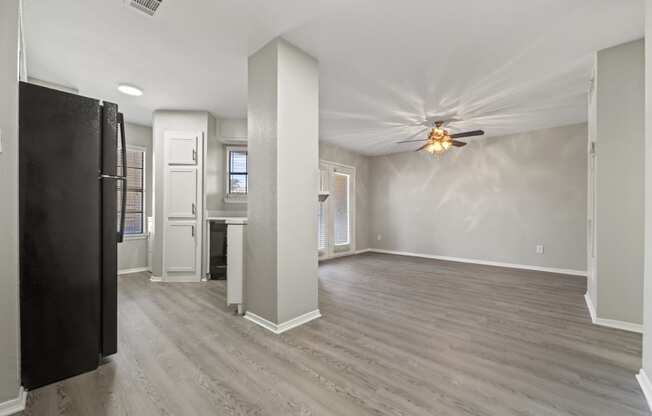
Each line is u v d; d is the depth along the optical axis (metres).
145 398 1.59
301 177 2.63
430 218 6.45
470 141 5.81
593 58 2.72
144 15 2.13
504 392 1.64
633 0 1.96
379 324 2.62
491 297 3.46
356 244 7.03
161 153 4.18
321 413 1.47
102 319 1.95
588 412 1.47
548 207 5.01
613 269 2.57
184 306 3.08
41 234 1.72
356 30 2.33
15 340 1.50
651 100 1.63
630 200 2.50
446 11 2.09
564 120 4.55
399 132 5.24
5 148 1.50
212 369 1.88
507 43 2.50
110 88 3.42
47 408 1.51
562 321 2.69
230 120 4.66
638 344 2.22
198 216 4.16
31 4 1.98
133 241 4.74
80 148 1.86
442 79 3.16
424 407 1.51
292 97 2.54
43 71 2.98
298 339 2.30
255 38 2.44
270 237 2.49
